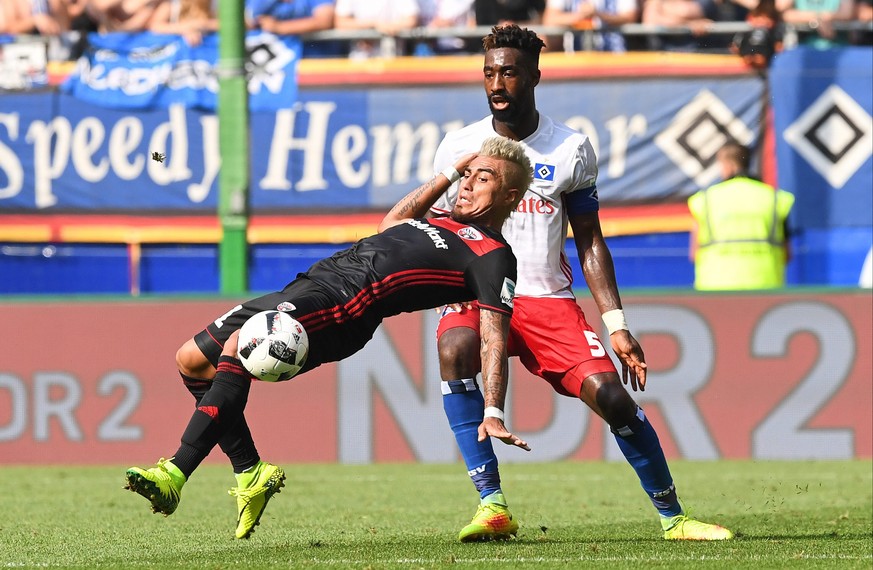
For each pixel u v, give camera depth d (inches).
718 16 1488.7
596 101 1414.9
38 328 1325.0
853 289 1275.8
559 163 662.5
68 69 1449.3
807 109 1401.3
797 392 1279.5
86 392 1322.6
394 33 1460.4
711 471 1185.4
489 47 659.4
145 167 1441.9
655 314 1286.9
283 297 566.3
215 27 1473.9
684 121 1407.5
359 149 1427.2
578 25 1455.5
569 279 676.1
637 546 614.9
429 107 1425.9
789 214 1400.1
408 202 609.0
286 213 1430.9
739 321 1280.8
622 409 630.5
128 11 1530.5
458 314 661.9
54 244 1449.3
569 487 1051.9
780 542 635.5
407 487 1056.8
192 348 581.0
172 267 1448.1
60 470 1256.2
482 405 655.1
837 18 1467.8
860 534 687.7
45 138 1446.9
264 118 1429.6
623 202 1416.1
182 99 1437.0
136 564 566.9
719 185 1366.9
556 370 650.2
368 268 569.0
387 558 569.9
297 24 1469.0
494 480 652.1
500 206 587.2
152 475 538.3
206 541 676.7
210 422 554.3
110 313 1326.3
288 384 1312.7
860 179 1397.6
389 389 1306.6
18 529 754.2
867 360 1274.6
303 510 876.0
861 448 1273.4
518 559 557.9
